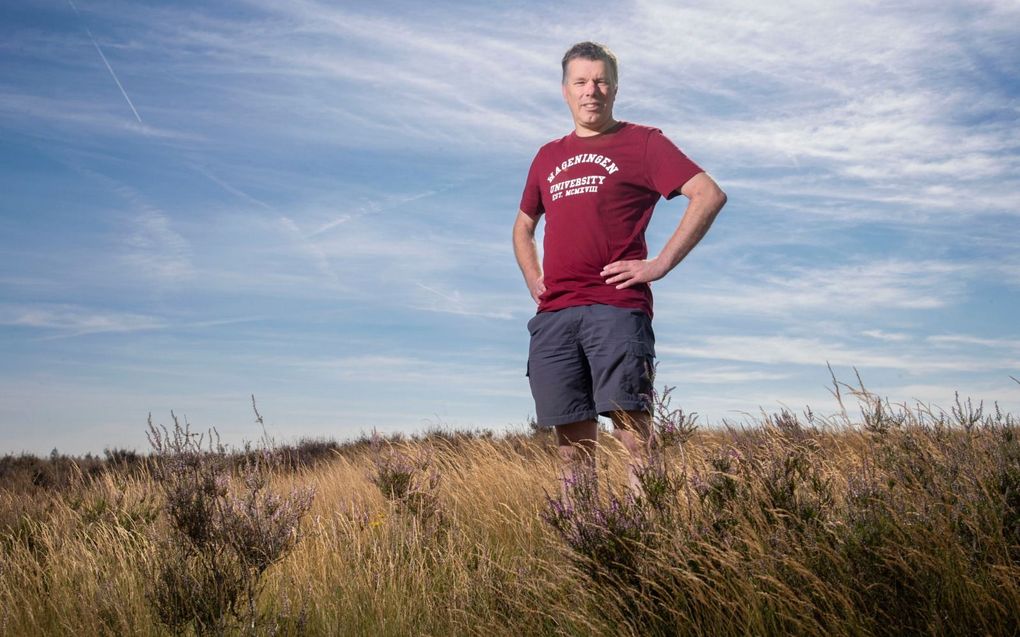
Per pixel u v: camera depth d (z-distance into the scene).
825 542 2.70
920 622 2.40
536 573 3.57
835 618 2.38
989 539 2.54
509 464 5.81
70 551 4.60
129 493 5.59
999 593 2.37
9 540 4.87
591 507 3.07
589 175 4.05
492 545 4.35
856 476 3.09
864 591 2.52
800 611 2.46
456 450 7.08
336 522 4.96
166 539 3.47
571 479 3.55
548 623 3.06
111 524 4.99
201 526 3.24
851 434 3.51
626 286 3.90
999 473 2.83
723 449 3.34
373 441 5.90
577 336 4.04
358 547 4.20
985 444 3.12
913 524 2.68
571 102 4.21
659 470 3.17
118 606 3.49
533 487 4.96
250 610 3.15
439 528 4.52
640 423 3.87
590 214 4.02
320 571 4.01
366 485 5.62
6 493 6.28
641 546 2.84
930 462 3.12
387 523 4.61
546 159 4.33
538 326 4.17
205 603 3.09
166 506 3.29
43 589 4.06
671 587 2.74
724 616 2.60
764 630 2.46
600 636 2.73
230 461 3.54
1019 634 2.24
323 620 3.37
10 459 10.05
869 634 2.34
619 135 4.08
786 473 3.04
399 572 3.92
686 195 3.95
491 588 3.50
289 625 3.30
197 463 3.36
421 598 3.63
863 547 2.62
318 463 9.16
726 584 2.69
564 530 3.05
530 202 4.59
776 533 2.81
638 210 4.07
